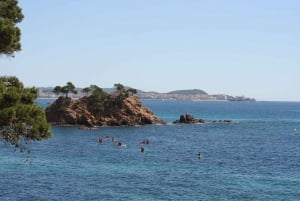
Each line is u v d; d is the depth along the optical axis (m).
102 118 167.38
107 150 95.19
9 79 22.72
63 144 105.62
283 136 139.38
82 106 169.25
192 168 69.06
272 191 51.06
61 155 84.19
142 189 51.59
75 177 59.06
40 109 20.88
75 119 163.25
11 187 51.69
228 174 63.25
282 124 199.62
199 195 48.66
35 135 20.53
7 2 22.34
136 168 68.38
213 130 160.50
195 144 111.75
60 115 164.88
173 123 189.12
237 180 58.19
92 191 50.12
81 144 107.00
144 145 107.56
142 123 174.75
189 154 89.44
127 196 47.78
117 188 51.97
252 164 74.50
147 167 69.69
